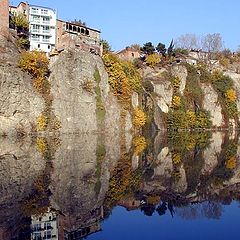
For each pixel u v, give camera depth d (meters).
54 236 18.95
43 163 46.12
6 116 91.00
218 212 24.06
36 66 100.00
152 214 23.48
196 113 163.38
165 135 122.38
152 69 167.25
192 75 172.00
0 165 43.44
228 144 86.31
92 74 115.25
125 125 122.94
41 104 98.94
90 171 41.19
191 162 51.03
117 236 19.22
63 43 118.81
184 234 19.61
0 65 92.69
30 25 119.56
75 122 105.81
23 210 23.81
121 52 175.62
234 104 179.62
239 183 34.84
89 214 23.41
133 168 44.53
